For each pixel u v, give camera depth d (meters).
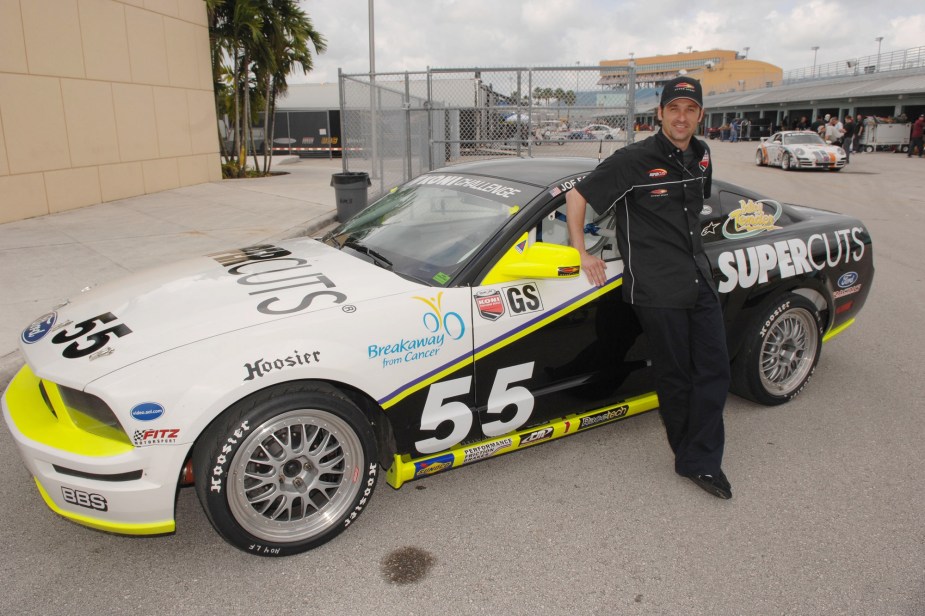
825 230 4.14
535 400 3.19
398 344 2.75
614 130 11.07
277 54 17.66
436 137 12.37
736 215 3.85
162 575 2.62
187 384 2.39
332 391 2.64
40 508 3.07
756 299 3.75
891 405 4.12
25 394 2.83
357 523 2.96
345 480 2.76
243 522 2.56
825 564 2.67
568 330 3.21
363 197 10.58
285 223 9.97
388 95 13.07
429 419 2.92
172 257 7.66
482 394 3.04
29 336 2.88
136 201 12.60
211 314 2.67
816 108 49.69
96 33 11.93
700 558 2.71
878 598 2.47
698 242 2.98
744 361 3.85
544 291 3.12
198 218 10.55
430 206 3.53
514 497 3.16
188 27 14.91
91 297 3.11
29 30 10.46
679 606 2.44
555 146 11.14
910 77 38.47
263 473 2.64
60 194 11.24
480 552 2.75
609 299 3.30
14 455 3.56
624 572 2.62
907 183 17.47
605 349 3.37
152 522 2.47
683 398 3.14
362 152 13.08
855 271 4.27
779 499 3.13
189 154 15.26
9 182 10.20
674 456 3.52
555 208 3.24
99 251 7.98
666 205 2.91
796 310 3.91
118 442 2.42
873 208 12.70
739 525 2.93
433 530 2.90
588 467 3.45
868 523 2.94
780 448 3.61
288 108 29.17
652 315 2.99
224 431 2.44
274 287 2.92
